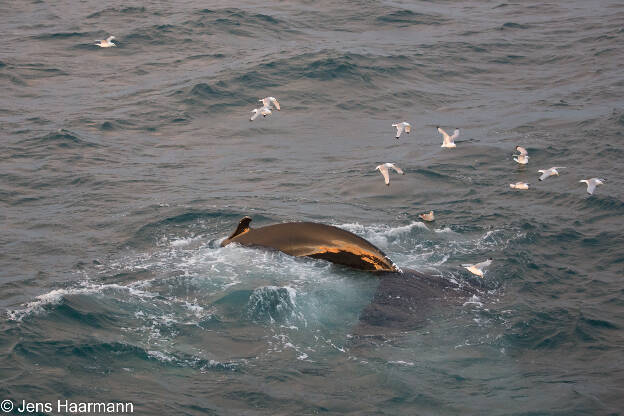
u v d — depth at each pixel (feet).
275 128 145.18
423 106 161.17
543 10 261.03
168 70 180.96
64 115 147.64
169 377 60.34
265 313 69.87
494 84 177.68
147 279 77.41
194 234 92.22
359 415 56.24
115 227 95.04
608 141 132.67
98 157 125.59
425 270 80.48
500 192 109.91
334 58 185.98
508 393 59.41
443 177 116.57
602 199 104.78
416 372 61.77
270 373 61.26
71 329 66.54
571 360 64.85
